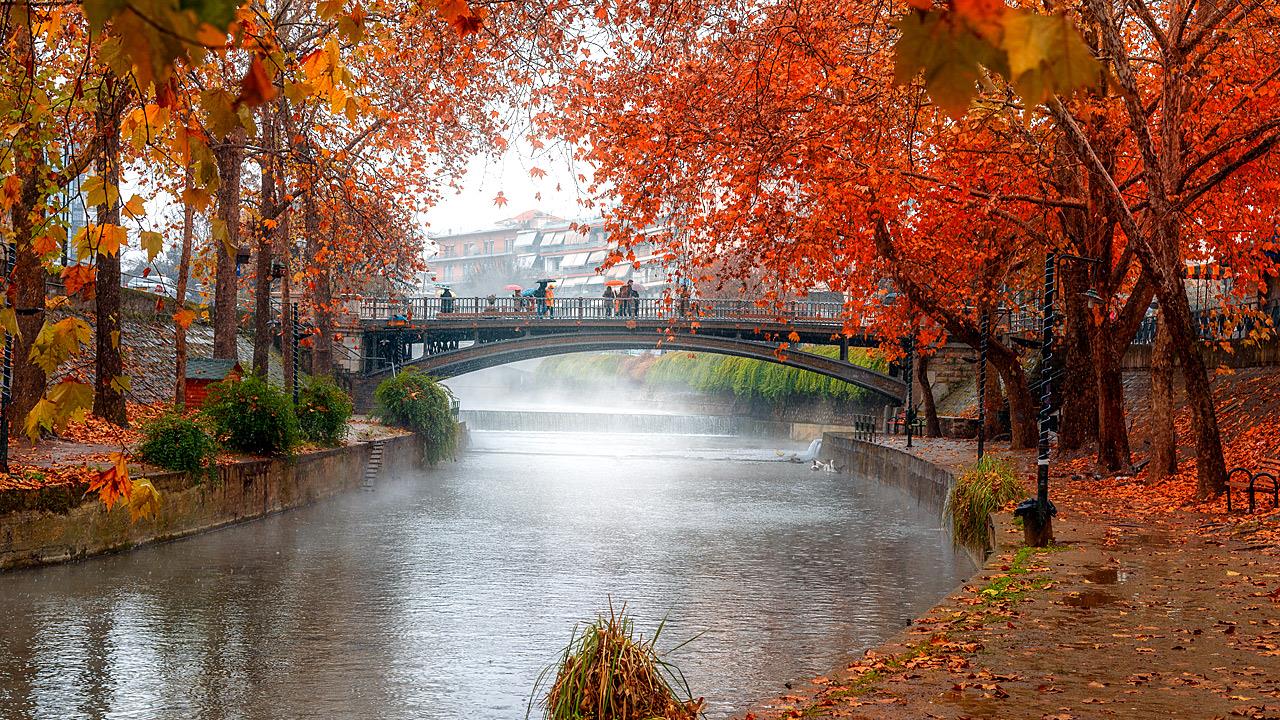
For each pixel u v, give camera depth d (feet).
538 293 198.70
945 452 117.70
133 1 5.16
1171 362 75.05
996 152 70.54
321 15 14.12
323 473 105.60
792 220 75.10
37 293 72.64
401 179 115.03
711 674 43.73
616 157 64.95
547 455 182.09
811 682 26.71
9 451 70.64
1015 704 23.62
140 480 17.31
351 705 40.06
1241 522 54.39
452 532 88.94
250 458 90.68
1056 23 5.25
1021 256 103.50
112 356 85.87
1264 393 94.07
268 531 85.30
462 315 192.44
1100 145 75.56
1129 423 114.52
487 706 40.04
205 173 13.75
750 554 78.48
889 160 63.62
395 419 152.66
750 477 146.92
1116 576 41.19
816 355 184.85
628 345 191.01
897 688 25.29
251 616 55.47
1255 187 75.20
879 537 88.02
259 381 94.22
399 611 57.36
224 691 41.83
